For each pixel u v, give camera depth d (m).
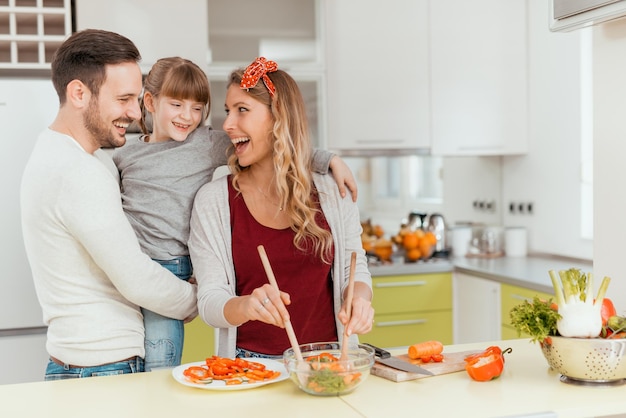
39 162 1.81
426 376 1.70
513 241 4.40
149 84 2.24
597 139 2.14
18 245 3.08
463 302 4.02
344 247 2.10
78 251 1.84
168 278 1.92
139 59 1.91
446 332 4.08
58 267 1.83
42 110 3.09
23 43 3.29
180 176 2.19
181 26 3.53
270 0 4.06
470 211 4.67
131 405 1.54
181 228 2.19
